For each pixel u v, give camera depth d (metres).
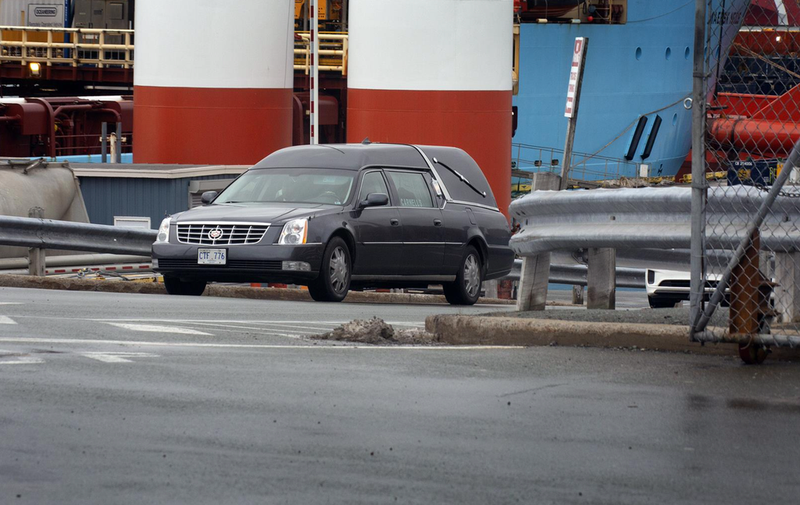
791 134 31.55
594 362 15.73
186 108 77.88
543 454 10.42
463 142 73.25
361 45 74.31
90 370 14.09
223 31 77.69
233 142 78.31
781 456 10.53
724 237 18.52
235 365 14.92
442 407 12.42
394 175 32.62
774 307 19.48
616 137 121.94
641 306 47.91
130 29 125.75
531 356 16.28
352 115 75.19
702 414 12.32
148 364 14.73
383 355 16.30
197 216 29.59
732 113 18.94
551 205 21.59
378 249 31.23
